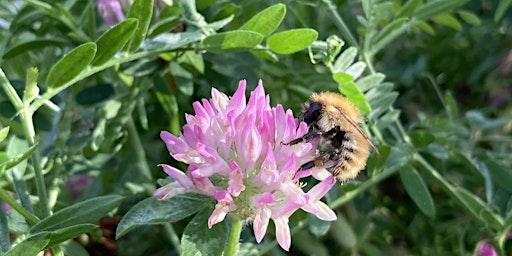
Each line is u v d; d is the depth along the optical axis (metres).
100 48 0.07
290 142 0.06
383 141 0.08
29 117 0.06
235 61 0.09
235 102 0.06
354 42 0.08
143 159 0.09
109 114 0.08
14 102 0.06
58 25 0.09
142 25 0.07
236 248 0.06
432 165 0.09
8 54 0.08
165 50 0.07
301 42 0.07
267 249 0.08
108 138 0.08
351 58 0.08
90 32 0.08
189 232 0.06
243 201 0.06
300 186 0.06
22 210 0.06
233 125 0.06
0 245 0.06
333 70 0.08
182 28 0.08
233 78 0.09
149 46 0.07
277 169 0.06
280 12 0.07
